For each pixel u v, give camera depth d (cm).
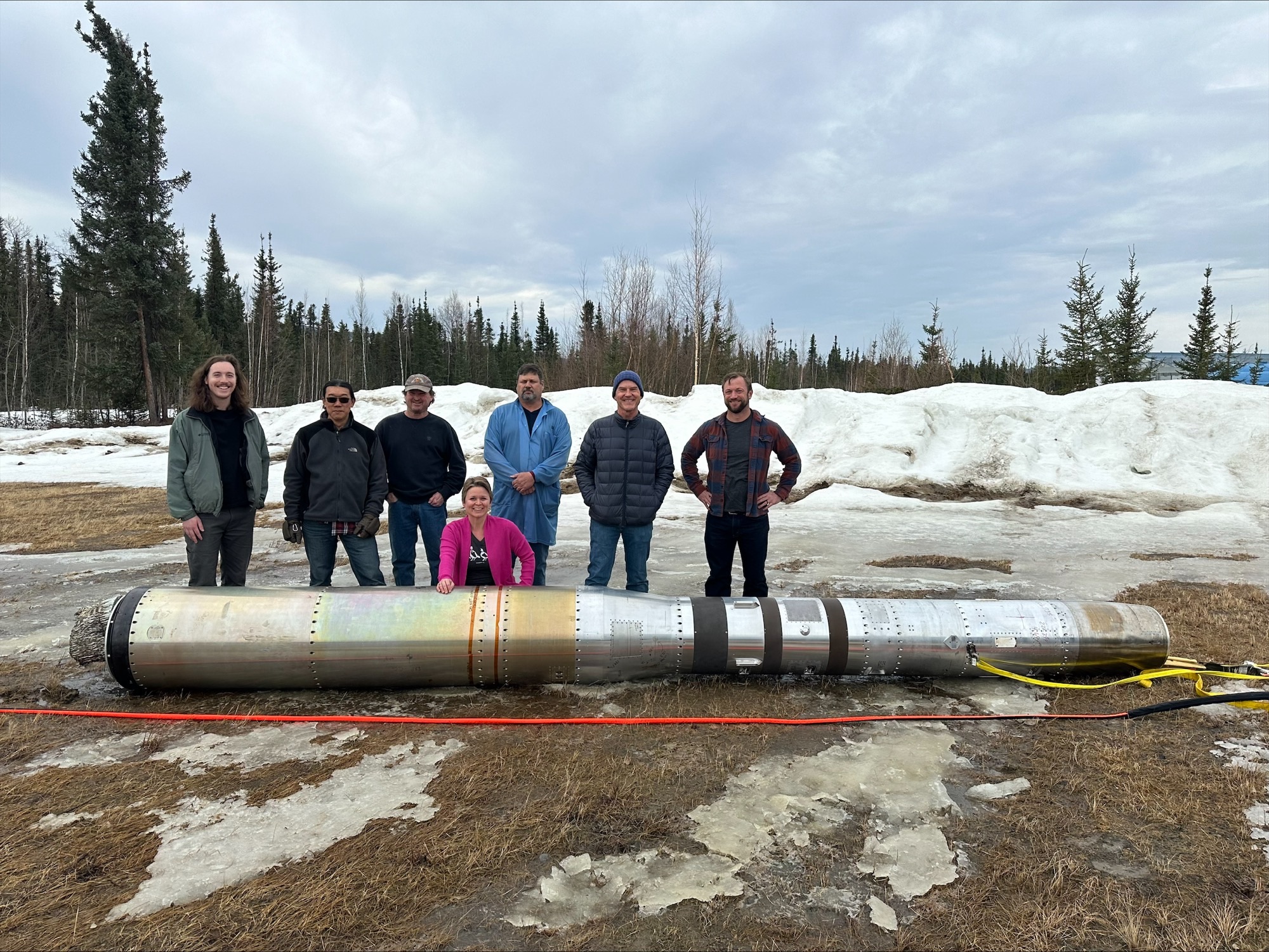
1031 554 976
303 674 422
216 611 424
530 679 441
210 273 5459
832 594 721
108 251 3388
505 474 564
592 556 571
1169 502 1419
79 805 305
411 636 423
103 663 489
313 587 452
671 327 3688
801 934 230
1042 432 1709
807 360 7875
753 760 352
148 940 224
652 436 562
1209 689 446
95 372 3512
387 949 221
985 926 234
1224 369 4034
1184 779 332
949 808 309
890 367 5184
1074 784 327
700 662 446
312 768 340
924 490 1540
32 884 251
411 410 596
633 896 248
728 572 579
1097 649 458
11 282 5225
